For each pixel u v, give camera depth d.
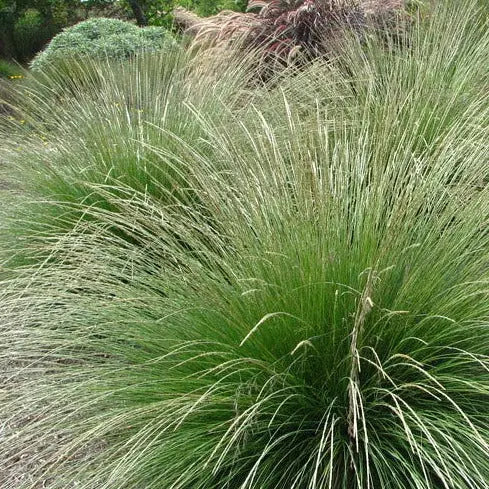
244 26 7.20
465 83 4.47
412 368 2.47
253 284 2.57
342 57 5.29
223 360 2.56
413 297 2.51
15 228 4.09
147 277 2.90
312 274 2.50
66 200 4.08
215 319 2.63
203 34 7.35
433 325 2.50
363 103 4.46
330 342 2.46
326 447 2.36
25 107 5.61
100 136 4.34
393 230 2.51
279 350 2.52
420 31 5.33
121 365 2.69
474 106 4.05
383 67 4.95
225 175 3.47
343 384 2.43
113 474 2.23
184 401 2.42
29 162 4.56
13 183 4.59
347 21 6.18
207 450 2.38
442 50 4.73
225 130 3.64
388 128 3.39
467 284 2.57
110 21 9.99
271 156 3.17
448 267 2.65
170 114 4.61
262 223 2.70
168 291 2.80
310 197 2.67
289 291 2.49
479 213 2.73
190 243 2.83
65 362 3.01
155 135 4.32
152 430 2.40
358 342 2.32
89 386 2.57
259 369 2.48
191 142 4.25
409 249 2.64
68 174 4.22
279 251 2.59
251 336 2.51
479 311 2.48
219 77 5.29
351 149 3.53
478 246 2.71
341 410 2.44
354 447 2.36
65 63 6.73
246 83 5.22
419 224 2.76
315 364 2.50
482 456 2.22
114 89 5.16
